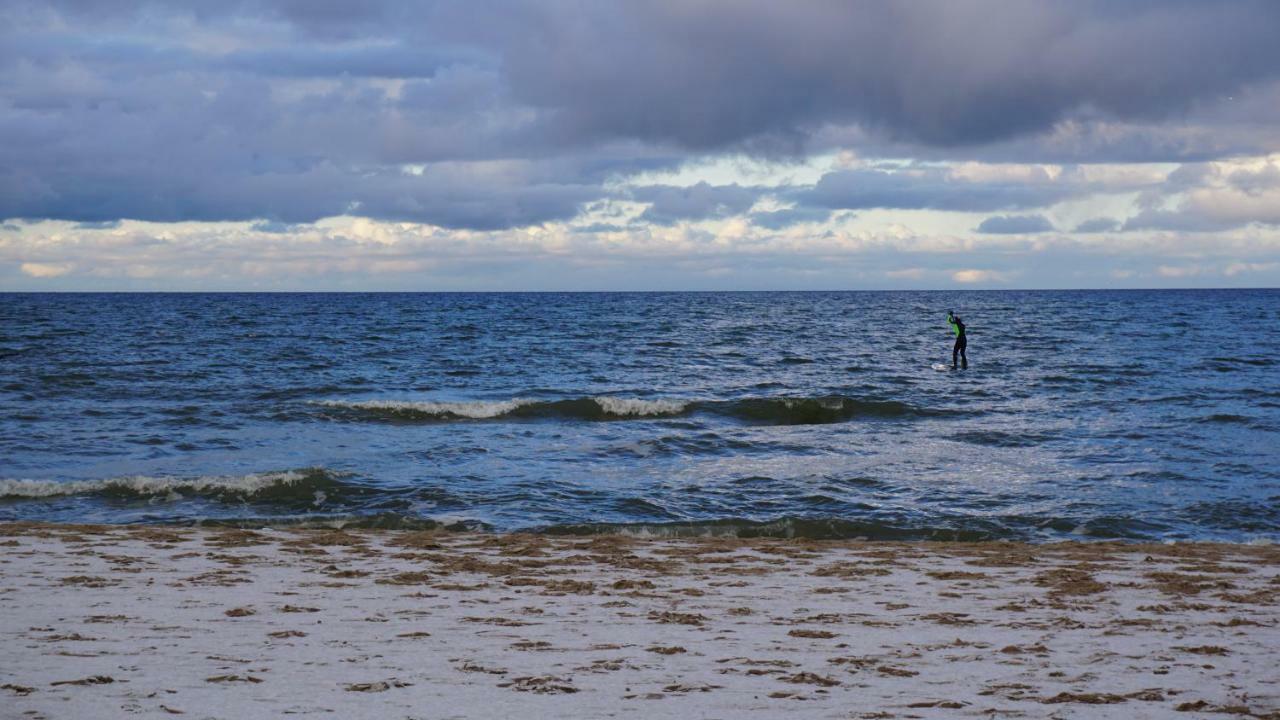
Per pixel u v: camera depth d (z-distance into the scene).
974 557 13.59
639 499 19.09
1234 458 23.45
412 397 38.09
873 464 23.09
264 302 191.50
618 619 9.34
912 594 10.87
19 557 12.51
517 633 8.62
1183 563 13.13
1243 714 6.18
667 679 6.96
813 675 7.08
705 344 70.50
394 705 6.13
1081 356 57.69
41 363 49.06
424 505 18.53
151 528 15.58
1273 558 13.60
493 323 101.38
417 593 10.60
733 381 44.66
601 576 11.91
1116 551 14.24
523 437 27.70
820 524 16.48
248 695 6.30
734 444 26.16
